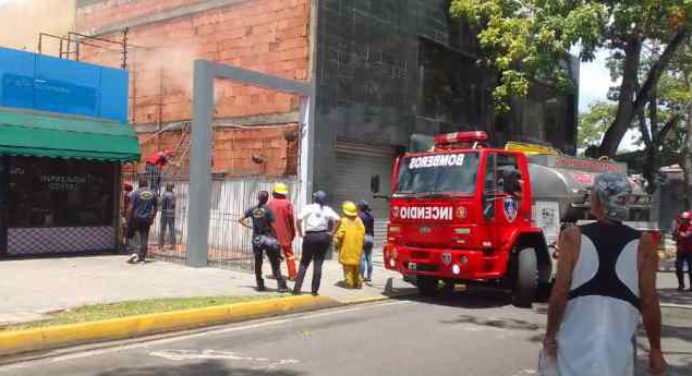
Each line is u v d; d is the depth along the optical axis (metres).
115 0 22.39
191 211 14.39
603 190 3.69
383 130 19.02
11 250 14.52
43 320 8.20
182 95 20.09
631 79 21.25
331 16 17.53
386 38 19.14
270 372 6.80
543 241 12.27
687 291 15.05
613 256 3.57
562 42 18.88
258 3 18.39
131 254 15.96
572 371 3.54
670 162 36.28
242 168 18.39
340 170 18.27
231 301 10.13
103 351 7.57
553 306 3.68
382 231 19.67
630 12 18.52
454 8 21.06
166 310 9.16
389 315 10.61
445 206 11.51
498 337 8.98
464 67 22.34
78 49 22.67
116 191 16.38
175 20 20.47
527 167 12.09
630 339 3.54
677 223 15.48
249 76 15.39
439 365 7.29
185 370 6.78
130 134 16.16
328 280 13.82
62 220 15.38
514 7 20.73
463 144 12.16
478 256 11.09
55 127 14.76
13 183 14.53
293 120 17.36
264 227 11.42
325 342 8.35
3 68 14.24
